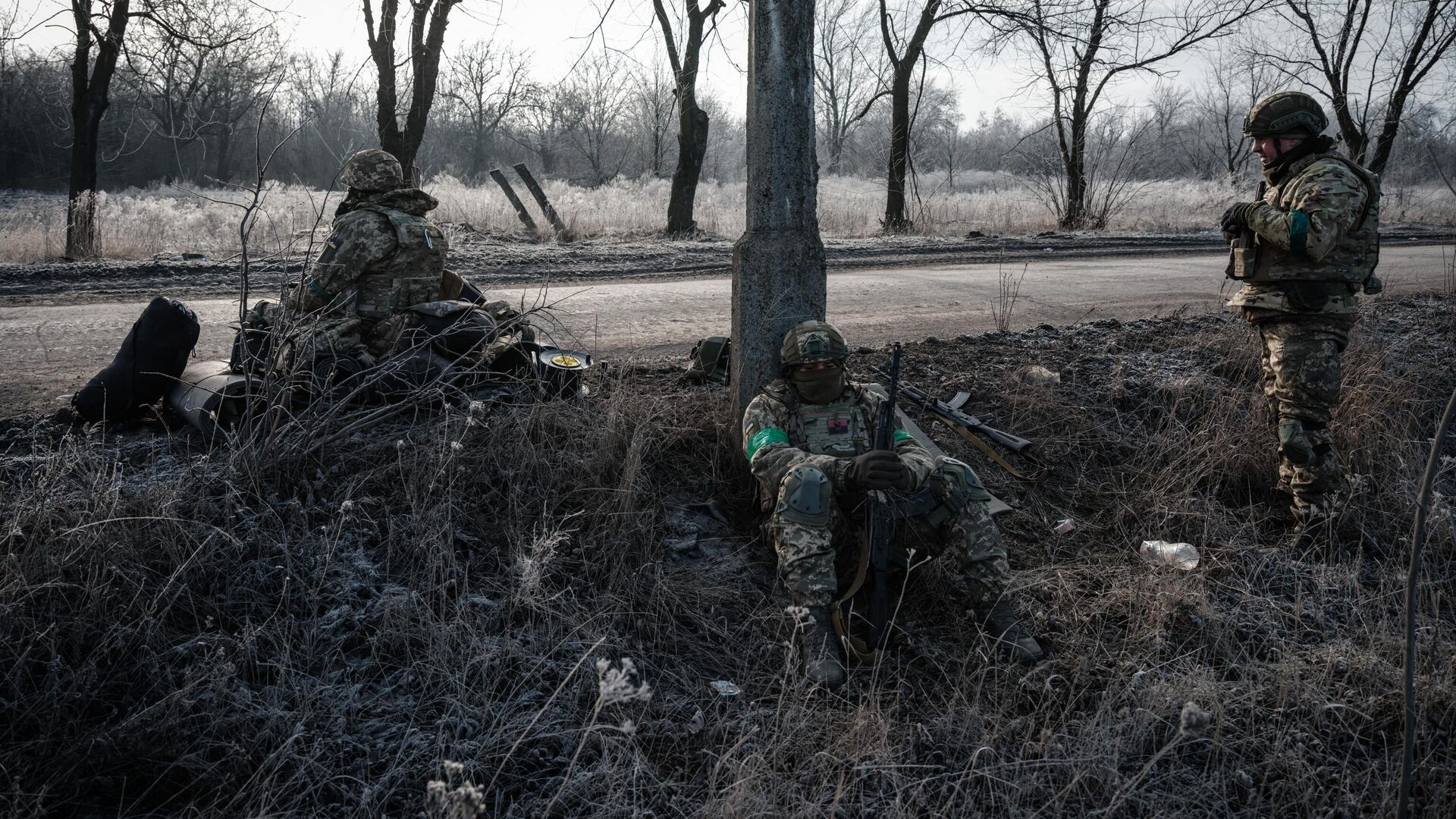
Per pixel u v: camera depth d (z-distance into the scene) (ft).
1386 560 14.32
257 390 13.42
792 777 9.25
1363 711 10.82
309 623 10.24
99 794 8.53
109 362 18.85
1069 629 12.19
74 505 10.80
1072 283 35.24
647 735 9.73
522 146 157.99
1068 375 19.15
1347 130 62.75
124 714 9.20
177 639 9.91
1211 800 9.45
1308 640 12.50
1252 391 18.88
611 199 78.07
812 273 13.80
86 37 40.09
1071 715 10.53
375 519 11.89
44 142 107.34
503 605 11.00
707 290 31.60
